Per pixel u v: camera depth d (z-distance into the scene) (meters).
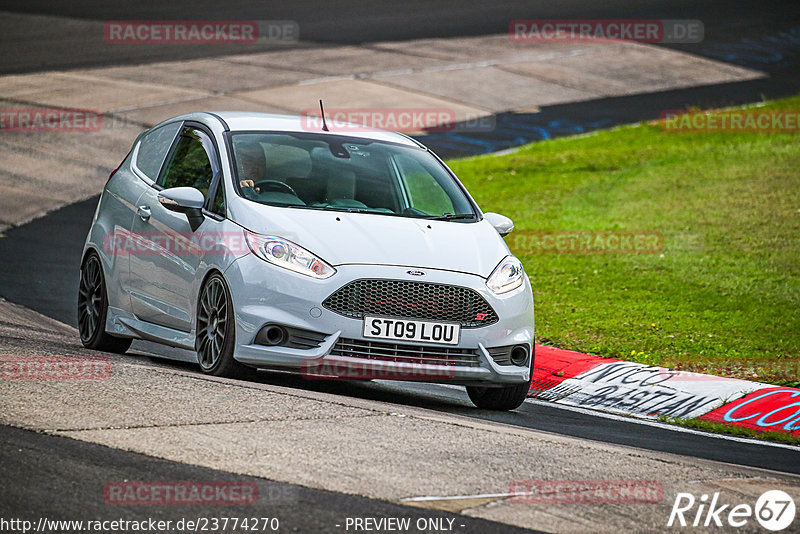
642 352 36.19
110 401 21.33
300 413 21.62
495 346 26.45
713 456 24.55
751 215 58.31
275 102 93.12
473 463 19.14
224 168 28.28
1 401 20.69
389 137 32.12
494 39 128.62
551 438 22.16
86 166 72.12
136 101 90.81
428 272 25.94
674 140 84.81
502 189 69.19
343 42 122.75
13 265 48.53
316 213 27.11
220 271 26.31
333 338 25.12
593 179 71.06
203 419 20.45
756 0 160.25
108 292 31.56
